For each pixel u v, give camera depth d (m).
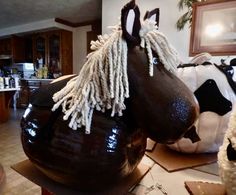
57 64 4.30
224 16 0.87
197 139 0.49
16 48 4.69
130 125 0.40
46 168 0.43
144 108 0.36
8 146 2.15
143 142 0.46
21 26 4.43
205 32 0.91
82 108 0.37
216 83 0.57
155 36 0.39
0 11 3.48
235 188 0.35
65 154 0.38
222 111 0.57
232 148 0.35
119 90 0.36
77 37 4.39
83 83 0.39
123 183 0.46
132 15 0.37
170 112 0.35
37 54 4.58
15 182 1.47
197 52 0.93
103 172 0.38
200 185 0.47
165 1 2.44
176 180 0.51
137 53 0.38
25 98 4.21
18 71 4.58
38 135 0.42
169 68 0.40
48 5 3.19
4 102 3.17
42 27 4.11
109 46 0.37
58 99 0.41
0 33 4.89
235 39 0.85
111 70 0.36
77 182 0.41
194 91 0.57
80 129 0.38
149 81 0.36
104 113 0.39
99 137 0.37
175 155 0.64
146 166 0.56
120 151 0.39
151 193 0.45
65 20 4.06
